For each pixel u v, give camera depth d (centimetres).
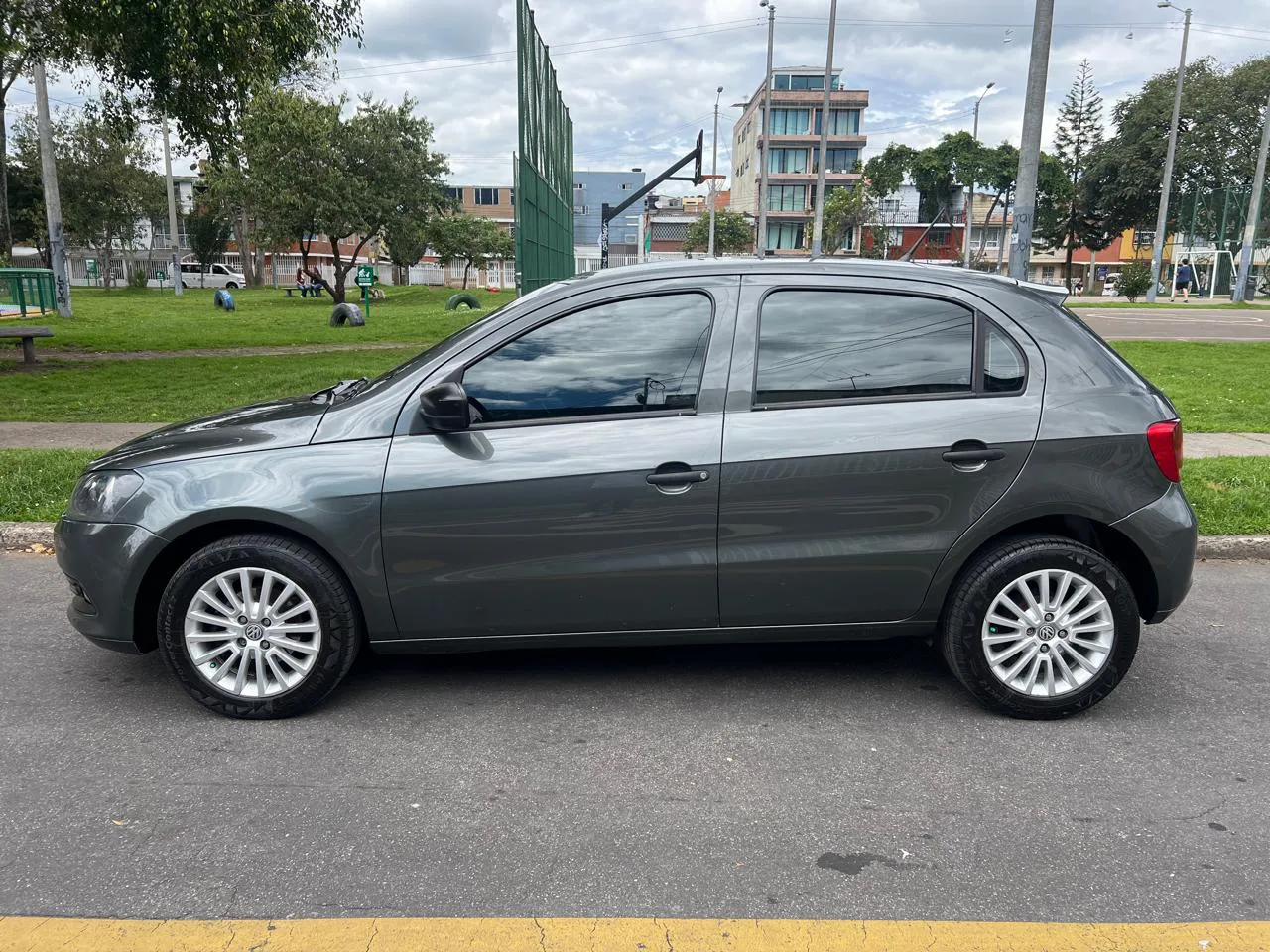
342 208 3481
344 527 355
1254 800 318
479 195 9150
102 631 369
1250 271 4584
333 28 1418
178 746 351
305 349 1748
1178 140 5366
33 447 829
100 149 5044
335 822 300
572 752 349
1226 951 242
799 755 349
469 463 357
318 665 366
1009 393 368
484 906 259
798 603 370
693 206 10862
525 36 1462
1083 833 298
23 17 1395
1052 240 6688
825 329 371
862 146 7881
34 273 2667
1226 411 1055
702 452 357
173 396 1125
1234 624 494
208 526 368
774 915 256
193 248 6744
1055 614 368
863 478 360
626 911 257
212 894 263
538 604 367
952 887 270
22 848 284
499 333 372
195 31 1210
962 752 352
